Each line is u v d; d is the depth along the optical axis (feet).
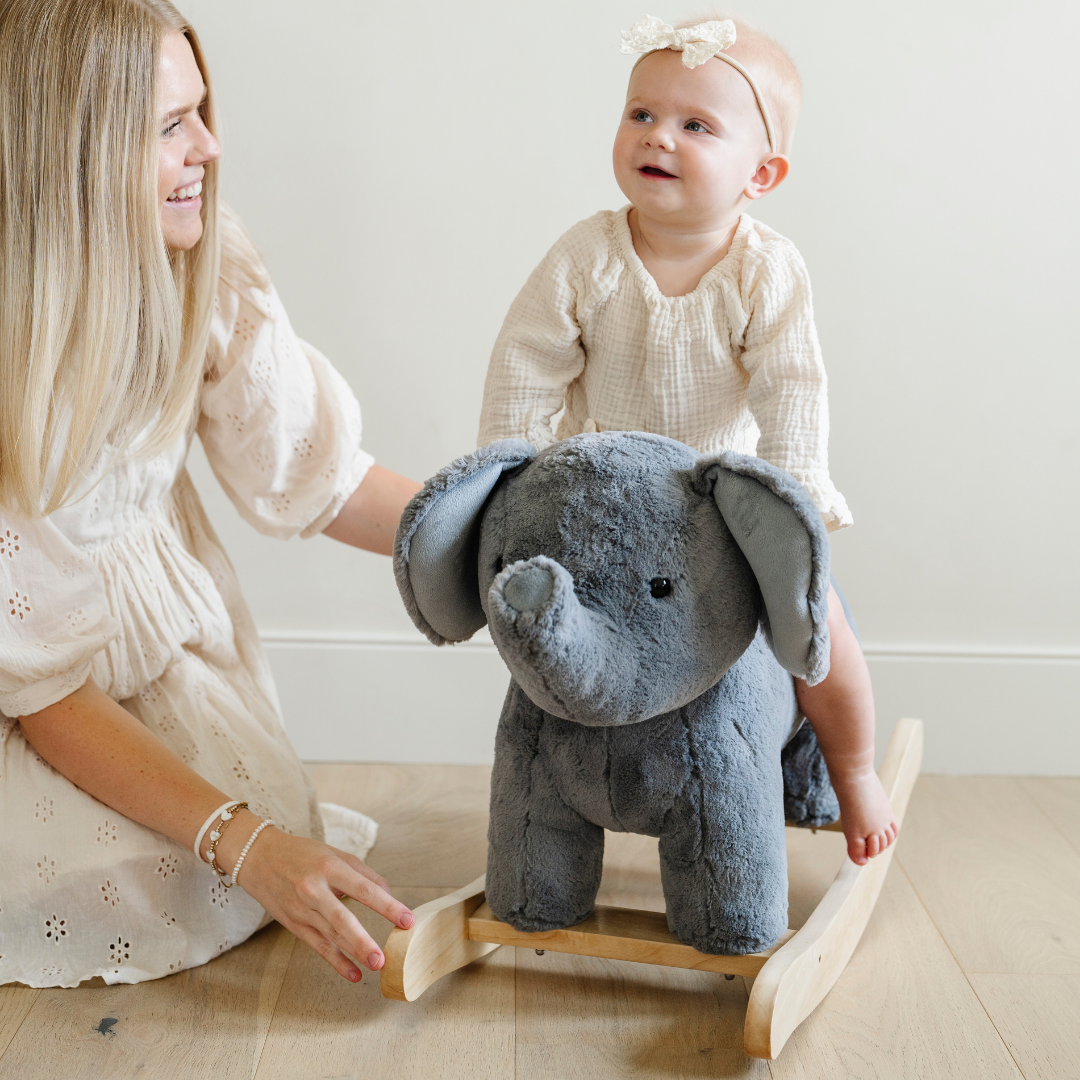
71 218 2.90
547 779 2.87
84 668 3.19
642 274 3.12
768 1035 2.62
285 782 3.54
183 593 3.60
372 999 3.07
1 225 2.89
